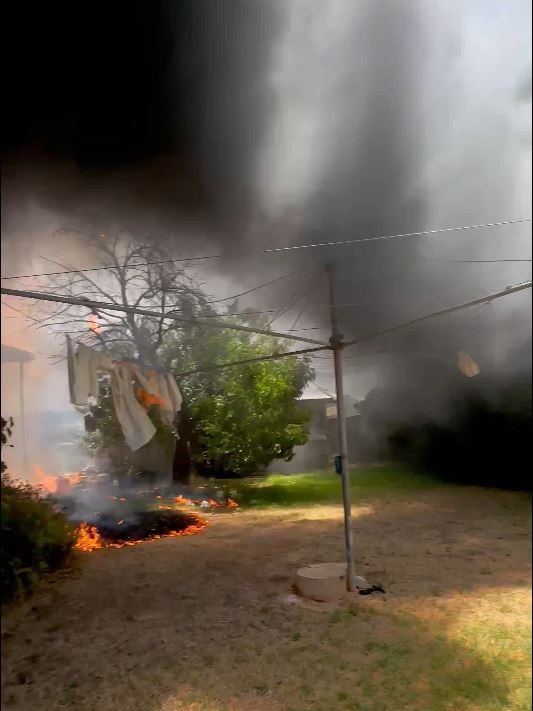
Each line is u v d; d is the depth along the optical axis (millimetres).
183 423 11219
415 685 4707
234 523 10609
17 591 6590
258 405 11211
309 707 4383
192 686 4656
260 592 6770
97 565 7984
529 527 10016
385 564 7887
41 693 4555
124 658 5137
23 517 7273
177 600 6539
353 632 5648
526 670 4949
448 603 6414
